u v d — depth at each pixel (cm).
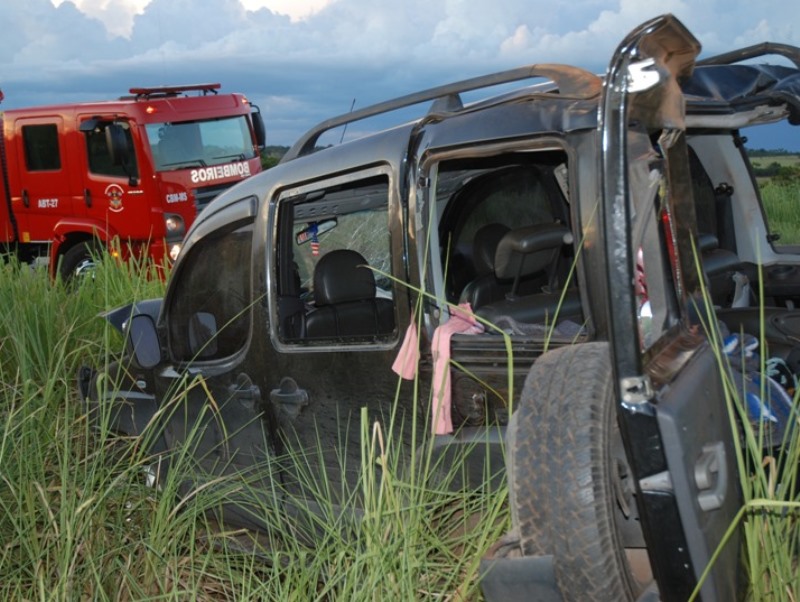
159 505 401
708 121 355
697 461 242
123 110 1244
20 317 642
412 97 369
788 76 377
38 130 1304
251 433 421
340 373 378
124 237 1255
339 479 386
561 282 425
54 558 392
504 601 259
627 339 238
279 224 408
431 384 343
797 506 263
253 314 413
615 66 247
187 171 1262
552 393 258
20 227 1336
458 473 339
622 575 248
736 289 453
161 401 468
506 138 320
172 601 375
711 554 241
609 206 241
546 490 250
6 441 427
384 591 311
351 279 431
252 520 429
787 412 317
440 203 434
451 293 433
